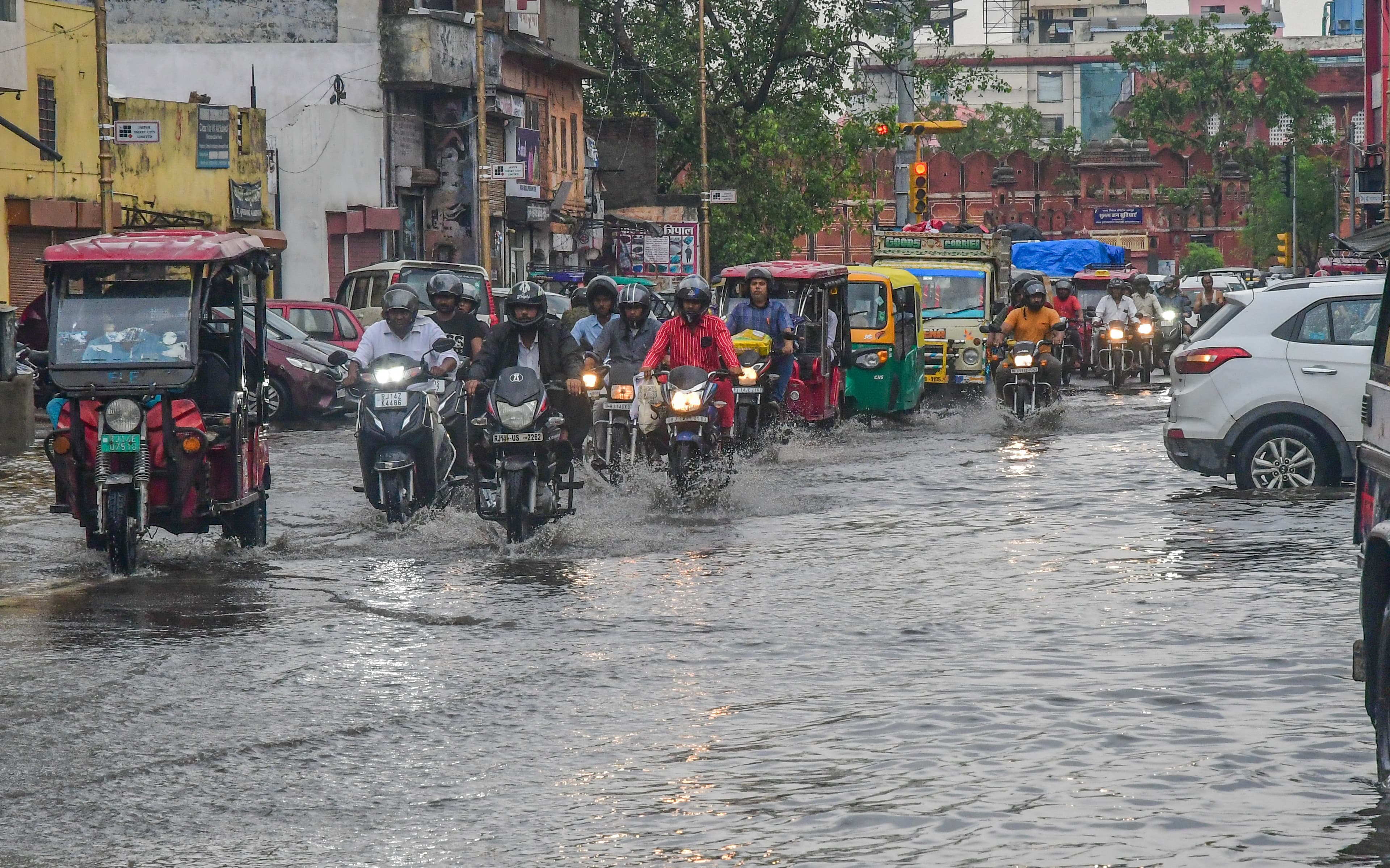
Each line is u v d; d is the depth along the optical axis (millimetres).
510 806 6949
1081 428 27438
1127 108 178000
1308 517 15141
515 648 10133
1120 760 7395
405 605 11641
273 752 7844
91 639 10516
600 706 8672
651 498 17375
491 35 61594
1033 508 16719
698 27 73875
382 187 56906
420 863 6246
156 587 12477
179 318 13180
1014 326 29266
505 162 62219
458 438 16922
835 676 9289
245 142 51625
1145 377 41688
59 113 43406
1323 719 8039
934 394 36719
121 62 57156
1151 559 13180
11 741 8070
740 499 17719
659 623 10898
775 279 25594
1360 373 16703
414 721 8398
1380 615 6988
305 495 18484
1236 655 9547
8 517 16844
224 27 57594
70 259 13156
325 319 33281
